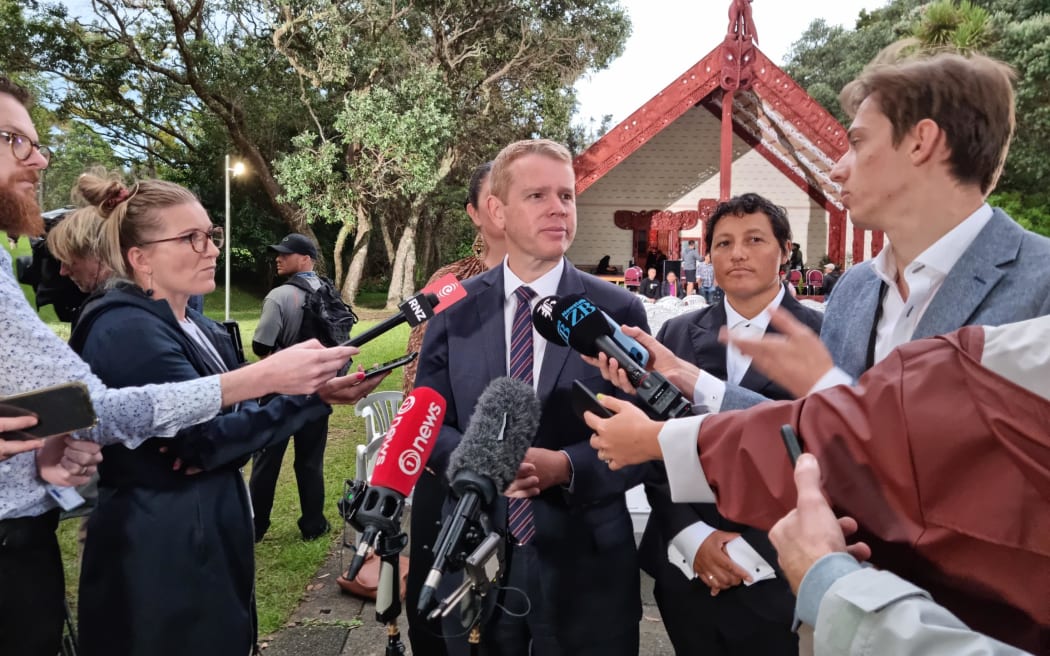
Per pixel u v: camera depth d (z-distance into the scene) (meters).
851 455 0.89
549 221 1.74
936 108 1.17
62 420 1.31
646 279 18.30
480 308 1.85
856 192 1.28
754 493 0.96
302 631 3.15
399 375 9.23
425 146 20.05
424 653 2.08
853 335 1.53
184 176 30.92
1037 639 0.81
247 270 32.12
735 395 1.63
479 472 1.33
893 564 0.89
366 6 21.73
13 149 1.57
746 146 22.48
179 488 1.70
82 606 1.68
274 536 4.27
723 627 1.83
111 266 1.86
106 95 23.25
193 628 1.67
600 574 1.68
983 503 0.82
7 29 19.69
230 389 1.58
